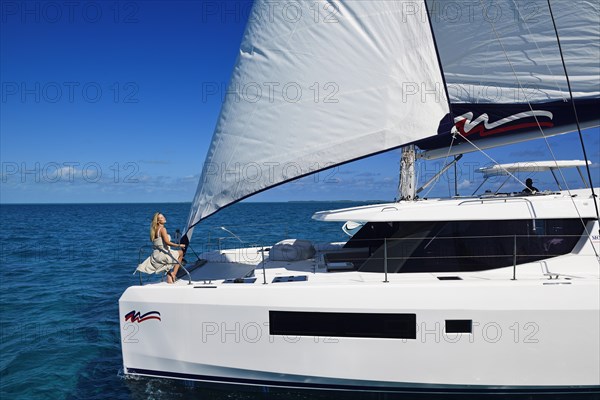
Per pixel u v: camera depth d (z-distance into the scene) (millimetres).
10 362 6129
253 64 4969
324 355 4254
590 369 4008
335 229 23828
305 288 4281
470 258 4676
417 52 4625
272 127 4797
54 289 10453
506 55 5160
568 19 4891
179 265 5121
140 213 62719
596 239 4598
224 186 4941
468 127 5355
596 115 5012
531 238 4668
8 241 21078
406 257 4727
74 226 31859
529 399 4246
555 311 3990
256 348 4363
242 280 4742
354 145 4641
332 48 4684
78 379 5570
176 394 4699
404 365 4148
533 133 5266
